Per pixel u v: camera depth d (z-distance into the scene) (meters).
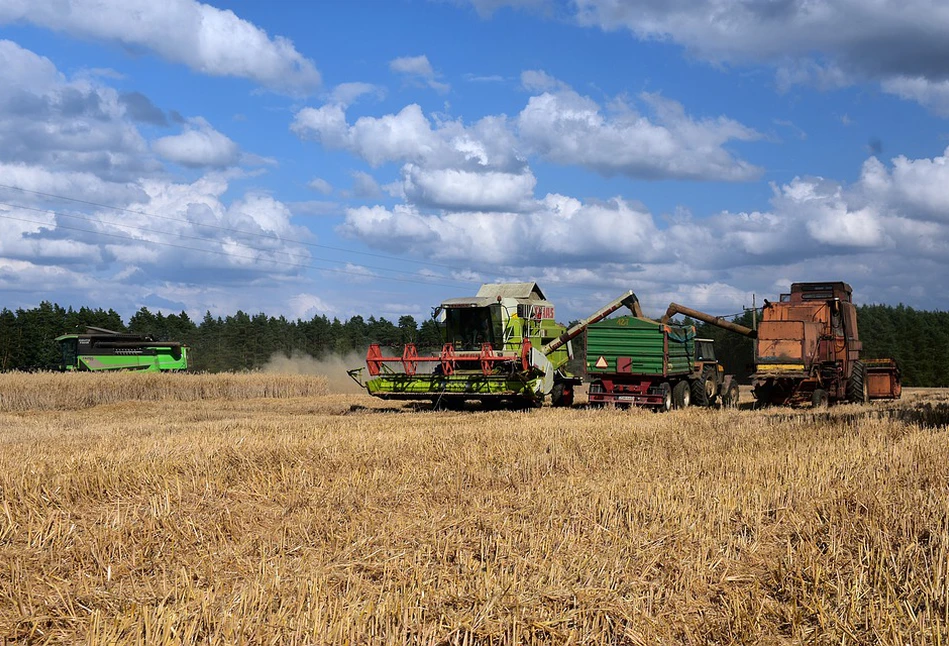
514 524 7.76
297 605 5.60
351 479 9.77
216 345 72.38
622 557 6.75
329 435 13.62
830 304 23.52
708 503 8.31
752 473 10.01
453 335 23.78
